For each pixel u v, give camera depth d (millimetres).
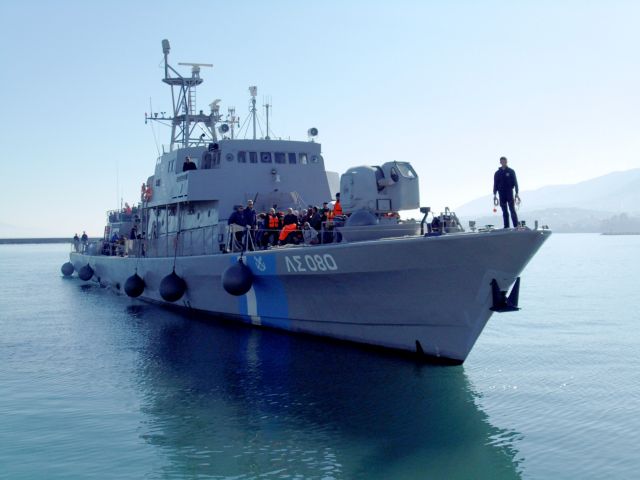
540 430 8938
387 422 9242
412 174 14469
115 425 9203
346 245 12484
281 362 12867
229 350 14156
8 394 10875
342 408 9859
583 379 11727
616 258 70812
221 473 7555
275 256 14250
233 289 15039
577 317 20891
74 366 12938
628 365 12891
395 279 12180
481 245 10828
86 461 7926
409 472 7574
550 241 171375
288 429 8969
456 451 8180
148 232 25266
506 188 11258
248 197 19500
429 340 12453
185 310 20641
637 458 7902
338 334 14289
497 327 18562
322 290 13773
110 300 26203
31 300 26891
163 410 9859
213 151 20016
